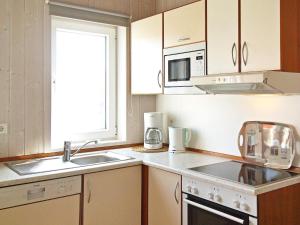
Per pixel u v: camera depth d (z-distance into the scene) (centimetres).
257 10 195
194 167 224
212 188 197
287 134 216
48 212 209
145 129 304
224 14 215
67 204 217
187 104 295
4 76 241
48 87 262
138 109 325
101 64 314
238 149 249
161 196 238
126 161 247
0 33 238
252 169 217
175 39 255
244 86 200
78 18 277
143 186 256
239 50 206
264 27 192
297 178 194
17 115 248
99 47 312
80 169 222
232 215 184
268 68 190
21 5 247
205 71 230
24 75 250
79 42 298
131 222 252
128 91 316
